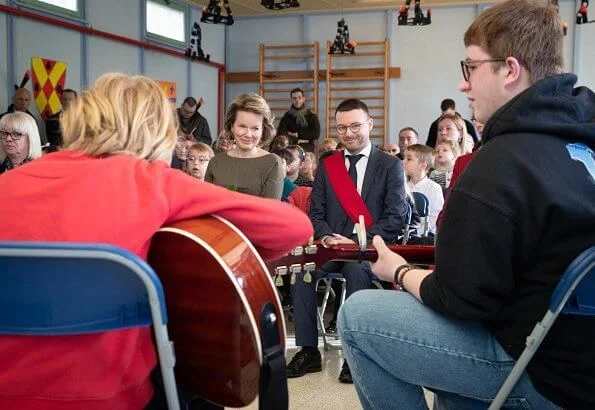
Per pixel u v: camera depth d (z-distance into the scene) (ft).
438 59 33.88
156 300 2.97
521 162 3.58
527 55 3.91
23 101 23.13
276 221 3.68
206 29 35.09
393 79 34.58
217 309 3.48
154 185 3.35
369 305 4.33
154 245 3.48
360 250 4.98
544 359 3.76
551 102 3.73
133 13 29.71
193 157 12.60
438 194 12.86
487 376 4.01
